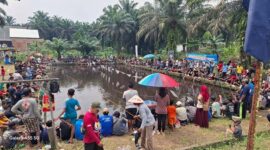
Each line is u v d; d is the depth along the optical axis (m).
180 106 10.63
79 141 8.74
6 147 8.02
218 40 37.88
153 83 9.16
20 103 7.84
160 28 37.16
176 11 37.12
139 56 59.59
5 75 27.80
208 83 25.48
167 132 9.64
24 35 66.88
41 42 67.19
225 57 31.73
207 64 27.83
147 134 7.63
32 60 42.41
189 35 33.22
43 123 9.55
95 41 70.56
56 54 65.19
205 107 10.10
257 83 4.34
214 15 22.66
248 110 12.26
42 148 8.00
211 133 9.47
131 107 9.81
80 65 56.62
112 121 9.45
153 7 45.81
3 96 13.45
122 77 35.75
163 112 9.18
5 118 9.30
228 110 11.56
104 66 53.34
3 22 44.38
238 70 22.41
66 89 26.27
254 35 3.87
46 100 9.05
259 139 7.93
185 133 9.52
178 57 38.31
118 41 63.59
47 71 41.62
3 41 63.19
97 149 6.20
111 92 24.42
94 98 21.48
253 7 3.87
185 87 25.53
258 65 4.31
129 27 61.59
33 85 16.95
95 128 6.17
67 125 8.77
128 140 8.95
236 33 24.38
